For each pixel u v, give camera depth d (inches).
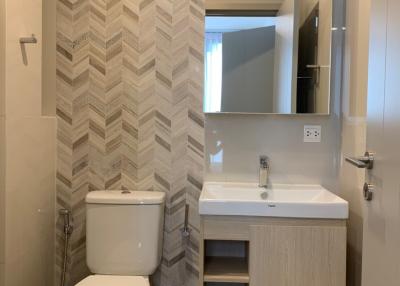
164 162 89.8
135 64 88.7
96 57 88.7
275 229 72.3
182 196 90.2
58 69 89.0
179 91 89.0
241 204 72.6
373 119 53.2
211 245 90.2
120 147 89.8
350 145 82.4
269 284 72.6
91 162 90.1
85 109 89.4
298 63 89.4
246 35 89.3
